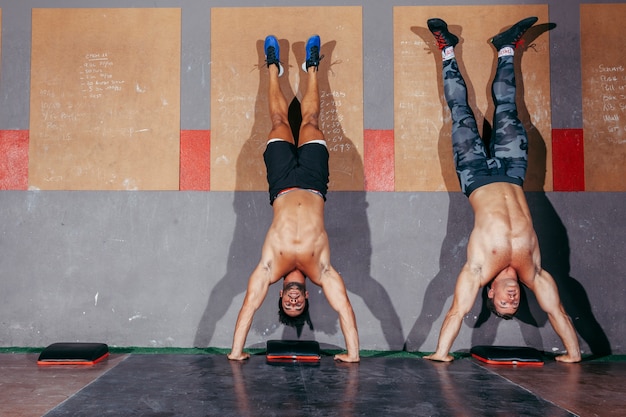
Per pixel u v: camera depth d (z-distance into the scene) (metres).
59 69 4.54
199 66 4.55
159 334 4.43
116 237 4.48
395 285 4.44
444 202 4.48
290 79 4.54
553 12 4.50
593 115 4.48
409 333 4.41
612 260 4.43
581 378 3.38
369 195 4.49
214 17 4.56
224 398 2.87
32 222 4.49
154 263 4.47
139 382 3.20
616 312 4.39
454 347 4.41
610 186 4.46
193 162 4.51
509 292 3.77
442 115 4.51
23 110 4.52
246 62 4.55
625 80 4.48
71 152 4.51
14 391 3.01
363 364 3.74
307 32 4.54
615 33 4.49
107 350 4.02
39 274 4.46
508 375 3.44
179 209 4.49
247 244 4.47
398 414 2.62
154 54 4.55
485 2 4.52
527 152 4.23
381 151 4.50
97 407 2.71
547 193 4.47
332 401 2.83
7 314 4.44
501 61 4.27
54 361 3.69
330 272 3.92
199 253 4.47
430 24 4.26
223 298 4.44
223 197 4.50
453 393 3.00
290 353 3.84
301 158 4.09
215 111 4.53
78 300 4.45
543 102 4.49
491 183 4.04
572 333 3.91
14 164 4.50
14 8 4.55
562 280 4.42
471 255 3.90
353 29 4.54
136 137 4.52
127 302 4.45
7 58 4.53
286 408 2.71
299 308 3.82
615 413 2.66
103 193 4.50
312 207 3.92
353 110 4.51
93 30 4.55
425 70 4.53
